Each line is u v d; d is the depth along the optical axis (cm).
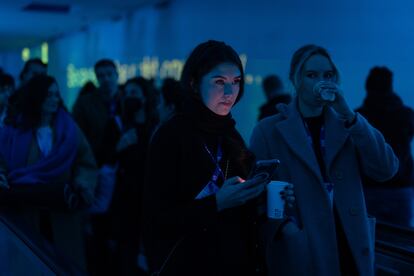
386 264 291
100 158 478
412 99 691
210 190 199
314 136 248
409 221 430
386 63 725
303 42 852
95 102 568
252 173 199
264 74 920
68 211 380
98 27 1686
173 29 1199
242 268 204
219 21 1032
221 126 203
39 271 265
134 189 427
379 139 238
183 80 204
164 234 196
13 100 400
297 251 232
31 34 2016
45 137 382
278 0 889
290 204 219
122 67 1505
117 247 473
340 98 231
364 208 242
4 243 338
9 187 358
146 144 429
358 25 763
